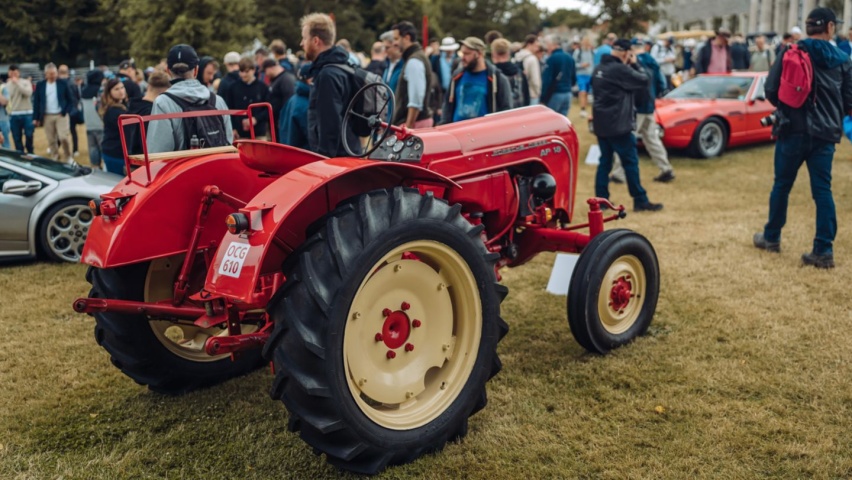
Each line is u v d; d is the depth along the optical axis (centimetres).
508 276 563
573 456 305
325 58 469
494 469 297
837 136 526
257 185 368
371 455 287
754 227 674
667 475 288
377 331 298
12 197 625
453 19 6331
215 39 2888
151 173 351
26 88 1187
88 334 473
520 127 417
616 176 920
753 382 364
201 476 302
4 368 418
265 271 320
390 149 357
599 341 401
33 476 304
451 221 307
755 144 1173
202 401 373
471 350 319
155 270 366
